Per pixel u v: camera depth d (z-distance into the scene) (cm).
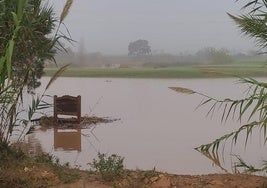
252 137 1631
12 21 705
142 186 659
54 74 764
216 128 1908
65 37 764
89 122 2044
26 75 767
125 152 1297
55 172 711
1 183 631
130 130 1822
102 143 1473
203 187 662
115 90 5284
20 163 726
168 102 3478
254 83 601
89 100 3628
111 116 2361
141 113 2566
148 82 7875
